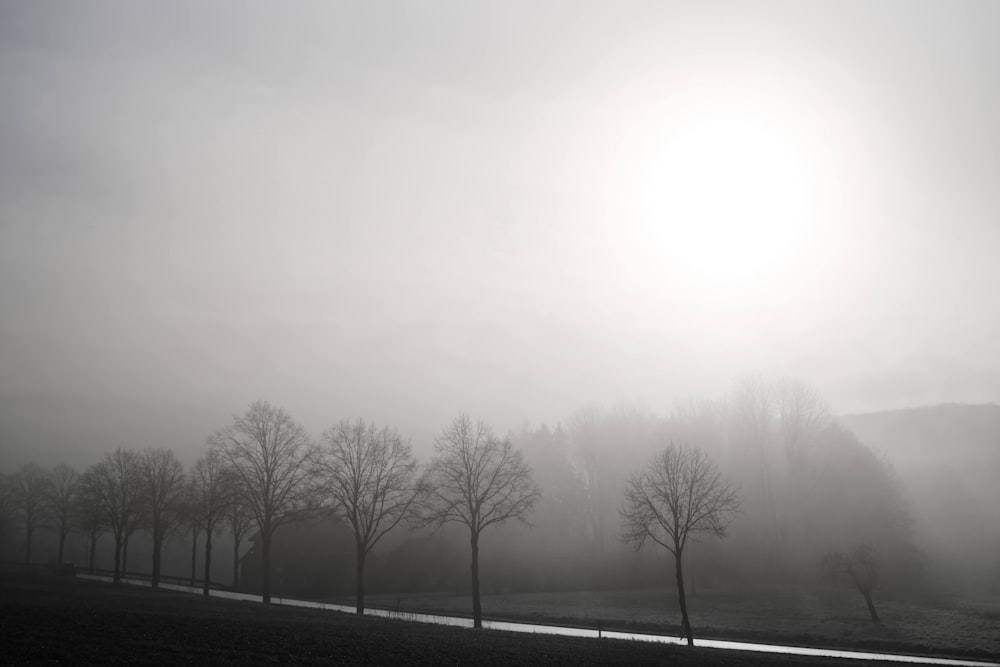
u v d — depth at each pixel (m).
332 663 33.59
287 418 77.06
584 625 69.19
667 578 104.88
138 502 94.94
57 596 57.25
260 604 67.31
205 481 89.56
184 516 93.31
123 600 58.00
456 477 69.31
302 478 74.81
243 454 74.50
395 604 86.50
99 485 94.81
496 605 85.75
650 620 72.94
